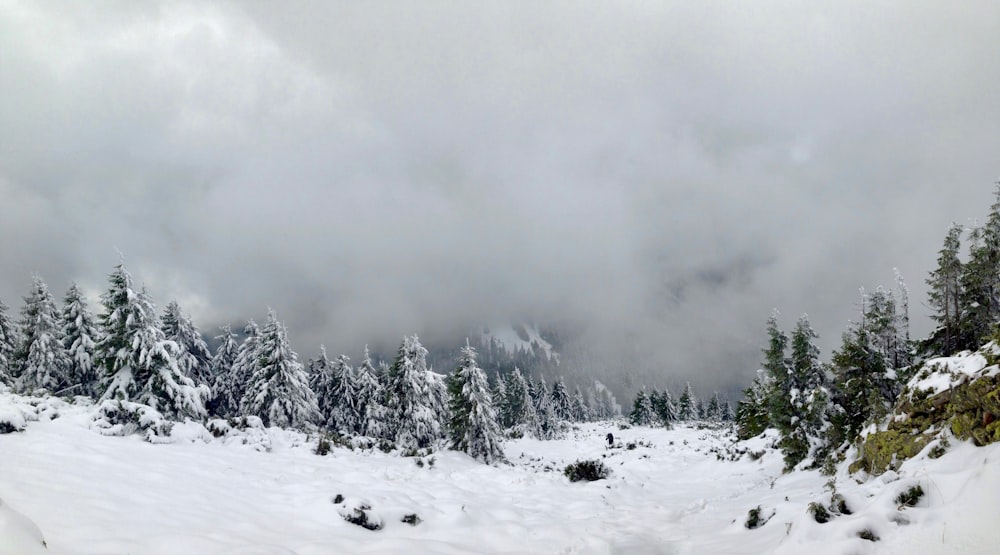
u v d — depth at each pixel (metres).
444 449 27.64
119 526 6.73
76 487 8.12
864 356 15.71
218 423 16.38
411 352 35.31
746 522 8.39
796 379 18.30
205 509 8.46
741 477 18.69
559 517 11.09
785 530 7.00
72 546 5.75
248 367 41.16
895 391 15.01
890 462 8.95
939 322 19.94
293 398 34.47
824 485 10.98
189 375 38.19
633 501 13.97
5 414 11.14
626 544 8.09
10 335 34.00
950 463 6.48
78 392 32.59
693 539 8.48
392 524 9.09
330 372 48.47
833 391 16.84
